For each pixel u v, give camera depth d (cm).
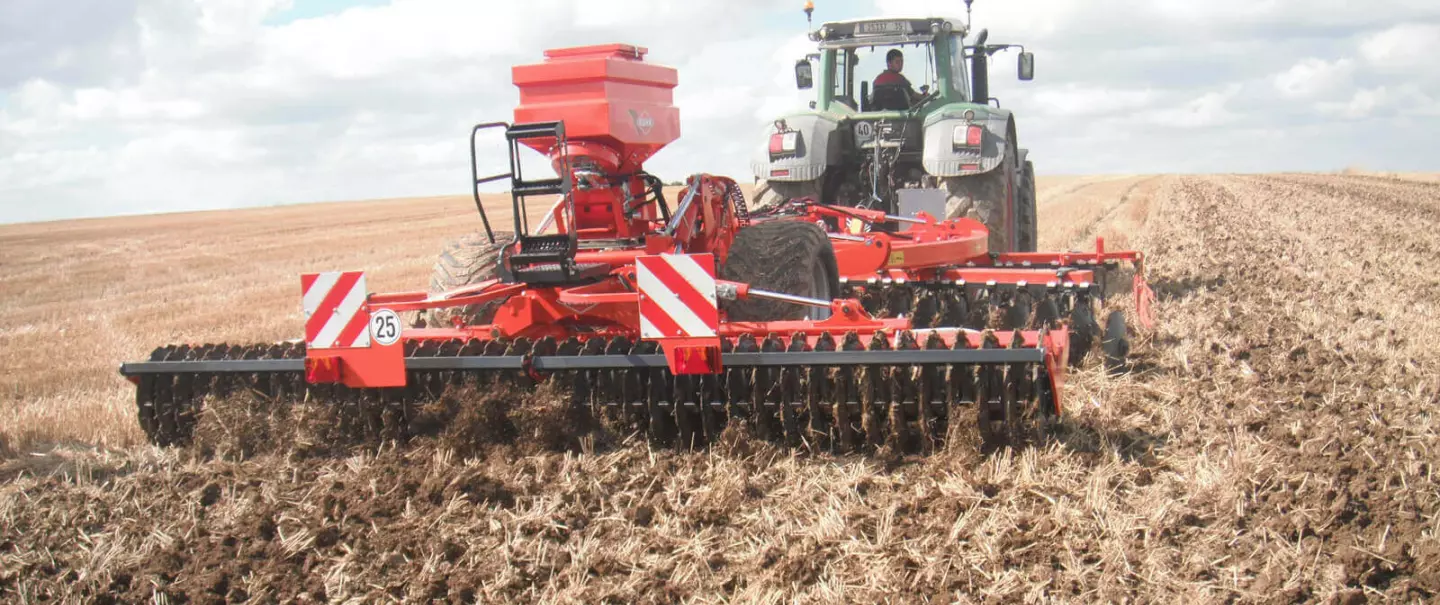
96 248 3072
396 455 534
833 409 497
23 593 404
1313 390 613
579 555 411
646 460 515
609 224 603
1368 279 1128
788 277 612
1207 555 389
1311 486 440
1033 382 476
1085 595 360
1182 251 1499
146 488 512
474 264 641
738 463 496
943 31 984
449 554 419
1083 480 464
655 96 604
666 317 490
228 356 565
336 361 525
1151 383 645
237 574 412
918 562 390
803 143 970
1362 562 376
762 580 383
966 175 938
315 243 2945
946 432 493
